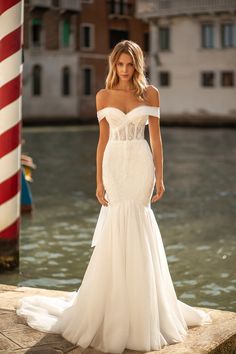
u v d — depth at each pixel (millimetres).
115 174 4980
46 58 49875
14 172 7914
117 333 4820
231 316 5613
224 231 10891
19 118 7828
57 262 8797
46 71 49969
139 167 4980
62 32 50719
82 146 28500
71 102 51438
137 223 4949
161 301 5027
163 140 33188
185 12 47344
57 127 45219
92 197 14523
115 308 4855
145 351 4828
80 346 4891
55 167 20516
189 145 30016
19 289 6449
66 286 7707
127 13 54031
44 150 26391
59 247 9664
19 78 7758
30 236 10398
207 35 47844
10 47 7652
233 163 22062
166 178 18094
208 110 48188
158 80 49969
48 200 14039
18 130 7840
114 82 5012
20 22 7703
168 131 41906
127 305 4855
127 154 4965
